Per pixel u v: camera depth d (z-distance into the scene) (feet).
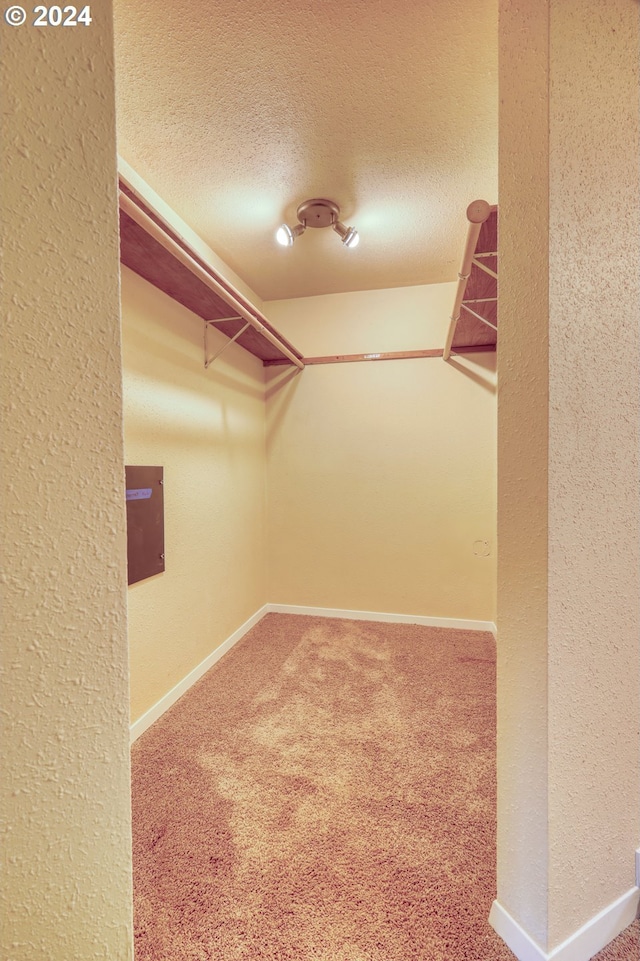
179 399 6.25
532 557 2.46
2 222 1.12
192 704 5.88
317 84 3.94
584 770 2.56
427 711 5.64
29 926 1.23
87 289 1.27
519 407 2.49
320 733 5.17
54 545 1.23
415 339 8.84
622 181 2.51
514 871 2.69
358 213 6.14
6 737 1.17
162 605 5.79
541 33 2.31
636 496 2.64
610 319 2.50
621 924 2.75
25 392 1.17
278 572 9.77
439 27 3.42
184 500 6.37
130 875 1.43
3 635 1.15
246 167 5.11
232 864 3.39
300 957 2.72
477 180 5.40
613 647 2.61
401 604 9.12
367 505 9.23
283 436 9.59
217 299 6.09
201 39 3.50
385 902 3.06
